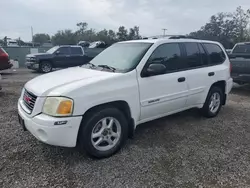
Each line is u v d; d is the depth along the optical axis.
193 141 4.00
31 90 3.28
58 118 2.93
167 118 5.10
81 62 15.59
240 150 3.72
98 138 3.35
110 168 3.14
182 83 4.30
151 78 3.82
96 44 20.77
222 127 4.69
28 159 3.32
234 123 4.94
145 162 3.30
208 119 5.13
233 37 42.75
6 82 9.88
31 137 4.00
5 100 6.50
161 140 4.00
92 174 3.00
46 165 3.18
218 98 5.30
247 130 4.57
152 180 2.90
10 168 3.09
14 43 34.56
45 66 14.45
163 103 4.05
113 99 3.34
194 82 4.54
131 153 3.54
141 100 3.71
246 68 7.53
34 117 3.06
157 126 4.62
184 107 4.56
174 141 3.98
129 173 3.04
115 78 3.41
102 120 3.32
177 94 4.25
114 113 3.40
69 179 2.89
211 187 2.80
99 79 3.30
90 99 3.11
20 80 10.65
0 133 4.16
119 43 4.69
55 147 3.66
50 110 2.97
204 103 4.96
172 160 3.36
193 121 4.97
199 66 4.74
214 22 44.78
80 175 2.98
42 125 2.95
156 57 3.97
